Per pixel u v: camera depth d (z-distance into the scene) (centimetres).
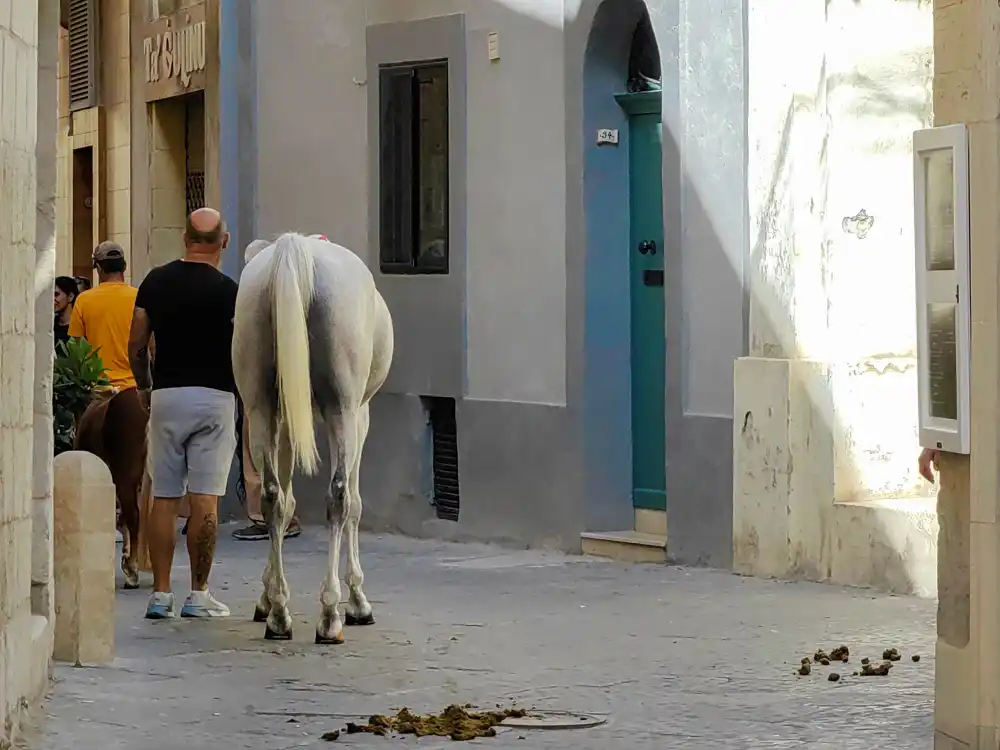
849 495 1554
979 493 860
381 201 2028
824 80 1576
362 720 1023
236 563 1772
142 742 966
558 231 1814
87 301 1753
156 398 1386
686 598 1480
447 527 1941
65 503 1175
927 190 921
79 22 2877
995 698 852
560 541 1812
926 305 921
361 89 2056
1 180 928
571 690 1102
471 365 1916
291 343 1198
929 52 1595
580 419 1788
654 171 1783
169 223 2562
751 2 1606
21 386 988
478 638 1293
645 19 1772
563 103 1806
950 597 907
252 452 1277
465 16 1920
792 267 1570
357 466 1360
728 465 1631
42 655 1068
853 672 1152
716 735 975
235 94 2216
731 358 1638
